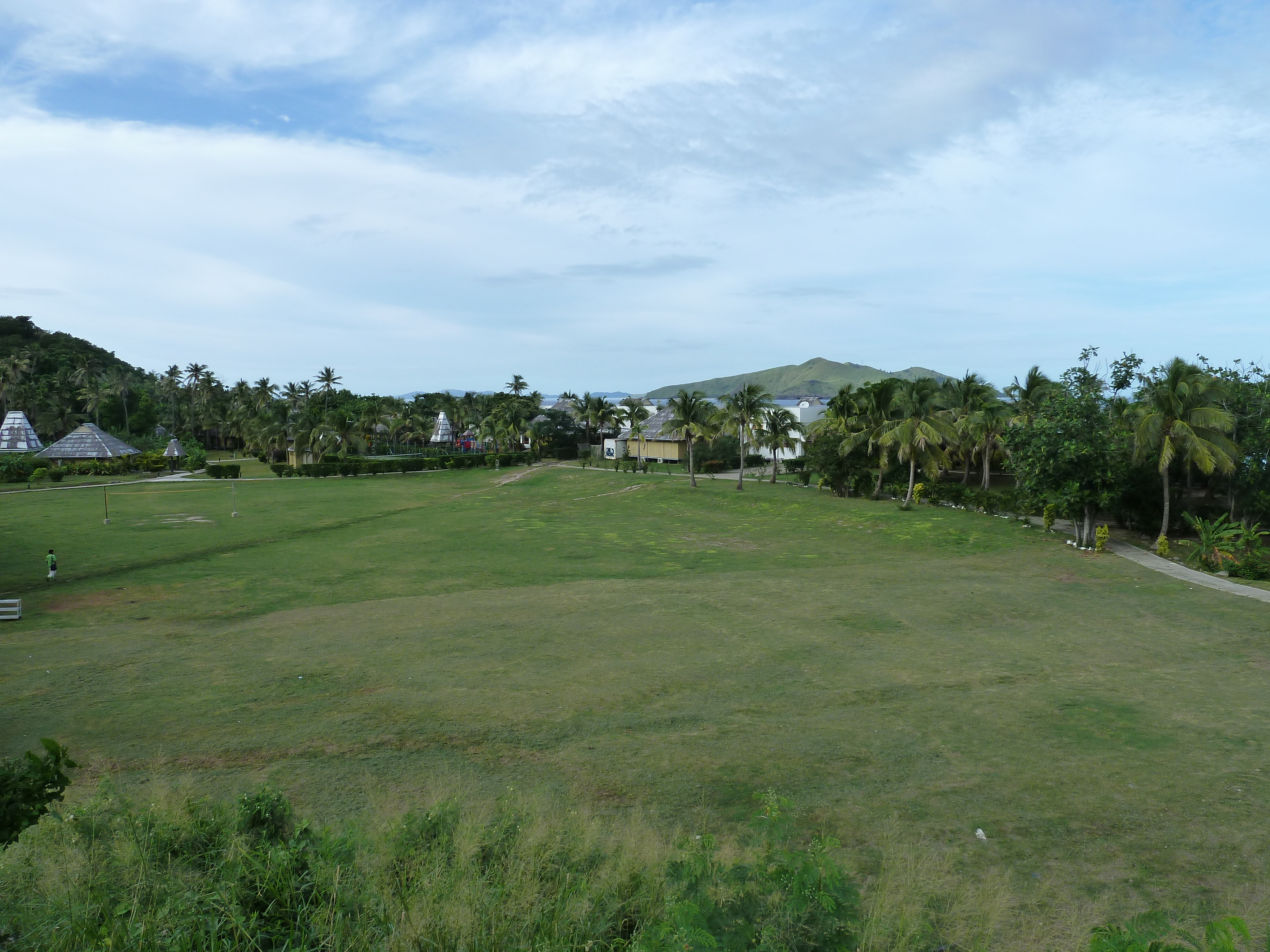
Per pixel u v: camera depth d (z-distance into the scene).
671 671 21.39
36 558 41.38
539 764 15.30
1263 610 27.86
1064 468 41.06
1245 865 11.12
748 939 5.97
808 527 50.22
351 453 115.81
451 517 58.09
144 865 7.30
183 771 15.12
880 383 60.47
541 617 28.00
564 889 7.14
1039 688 19.72
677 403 70.69
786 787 14.05
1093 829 12.33
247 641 25.08
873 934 6.49
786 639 24.67
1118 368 47.78
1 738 16.98
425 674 21.28
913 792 13.77
